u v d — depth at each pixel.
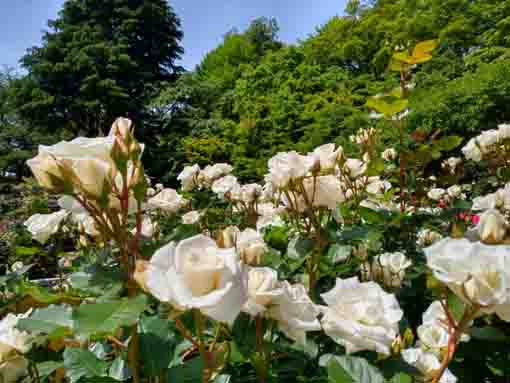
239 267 0.63
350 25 22.39
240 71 26.41
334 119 13.66
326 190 1.42
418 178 2.36
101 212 0.86
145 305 0.72
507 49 12.49
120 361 1.00
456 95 8.91
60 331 0.84
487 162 2.79
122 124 0.88
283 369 1.01
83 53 19.58
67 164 0.81
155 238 1.88
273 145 15.64
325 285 1.66
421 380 0.93
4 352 0.92
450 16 16.92
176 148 18.55
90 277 0.93
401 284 1.68
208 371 0.80
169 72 24.94
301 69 19.91
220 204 3.66
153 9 23.05
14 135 21.83
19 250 2.18
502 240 0.91
